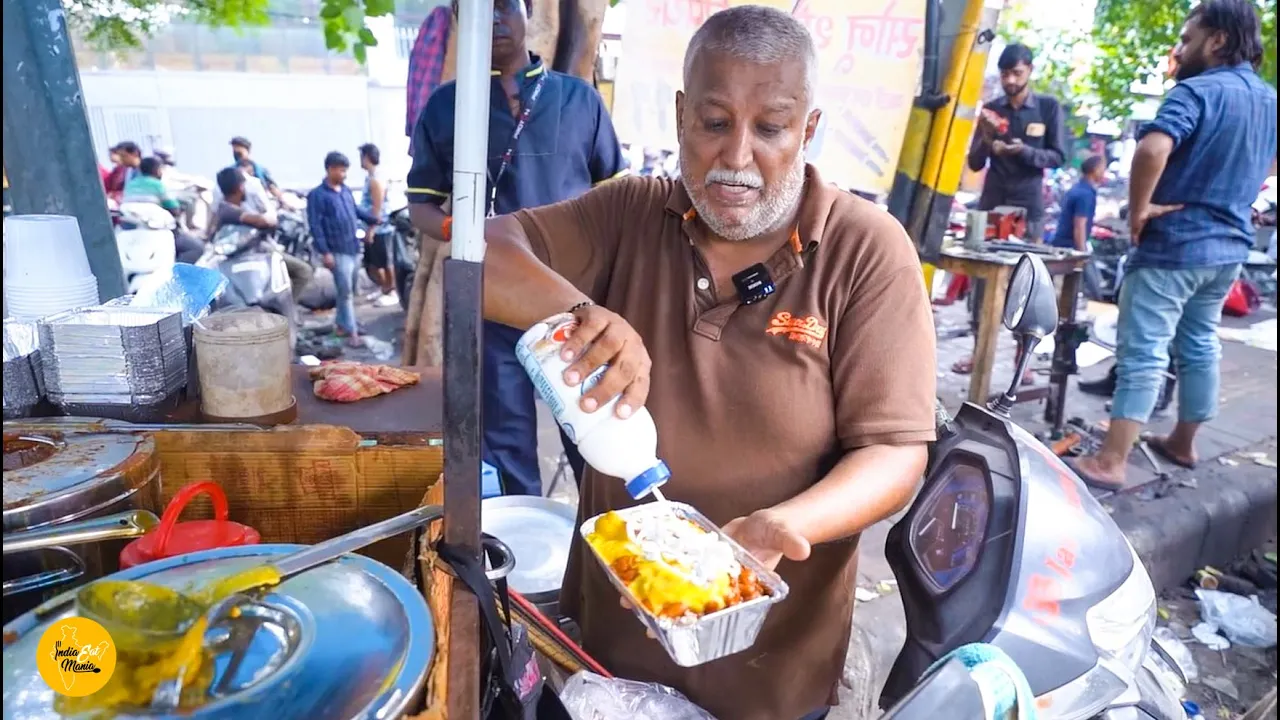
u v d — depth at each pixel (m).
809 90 1.24
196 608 0.67
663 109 3.65
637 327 1.43
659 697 1.30
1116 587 1.31
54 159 2.35
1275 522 3.43
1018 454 1.39
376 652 0.72
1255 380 5.03
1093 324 4.86
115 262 2.51
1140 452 3.71
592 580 1.51
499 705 0.94
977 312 5.03
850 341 1.31
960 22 3.33
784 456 1.35
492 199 2.75
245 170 5.80
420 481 1.29
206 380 1.41
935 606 1.30
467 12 0.75
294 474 1.26
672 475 1.39
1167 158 3.11
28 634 0.72
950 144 3.51
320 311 6.46
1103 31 8.38
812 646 1.45
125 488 1.05
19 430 1.17
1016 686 1.00
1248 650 2.67
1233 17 3.15
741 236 1.32
